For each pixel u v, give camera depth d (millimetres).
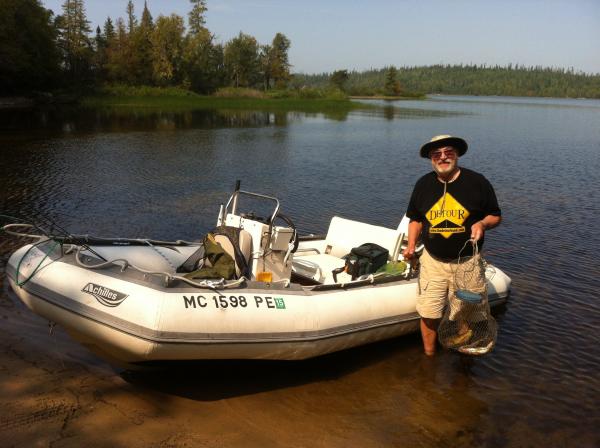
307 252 7062
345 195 13227
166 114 46031
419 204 5031
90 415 4137
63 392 4414
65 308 4438
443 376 5113
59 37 84500
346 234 7012
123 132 28156
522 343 5785
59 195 12008
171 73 84062
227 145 23422
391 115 54812
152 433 3975
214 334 4312
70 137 24656
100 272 4523
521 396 4809
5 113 40281
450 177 4844
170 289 4320
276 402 4543
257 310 4531
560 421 4461
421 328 5410
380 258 6105
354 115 53375
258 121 40719
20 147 20391
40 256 4828
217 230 5387
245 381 4859
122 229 9445
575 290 7230
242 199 12406
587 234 9945
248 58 107312
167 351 4184
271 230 5469
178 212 10867
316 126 36875
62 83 68062
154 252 5680
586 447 4148
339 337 4969
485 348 5332
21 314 5719
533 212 11617
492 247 9070
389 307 5391
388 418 4398
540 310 6602
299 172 16531
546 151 23469
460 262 4961
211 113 49625
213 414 4297
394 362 5359
